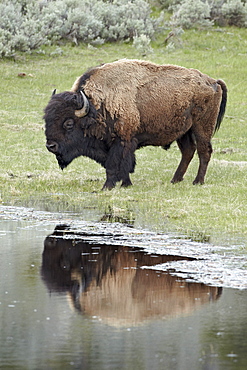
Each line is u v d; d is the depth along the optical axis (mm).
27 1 109062
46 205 42656
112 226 35969
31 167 56125
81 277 26328
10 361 18641
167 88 48781
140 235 33625
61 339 20156
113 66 48656
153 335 20453
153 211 40125
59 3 110125
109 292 24453
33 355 19016
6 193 46688
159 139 49750
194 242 32031
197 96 49250
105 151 49062
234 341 20047
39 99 81562
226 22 113250
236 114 80938
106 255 29672
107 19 108000
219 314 22234
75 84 48531
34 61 94688
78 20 103625
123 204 42406
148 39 100812
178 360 18688
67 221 37375
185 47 103188
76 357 18844
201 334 20531
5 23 100000
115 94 47750
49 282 25594
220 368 18188
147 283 25469
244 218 37469
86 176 52844
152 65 49594
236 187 47375
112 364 18422
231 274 26703
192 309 22719
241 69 96188
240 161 60875
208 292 24500
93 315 22125
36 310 22531
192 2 112500
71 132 47375
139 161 60375
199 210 39906
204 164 50031
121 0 115125
